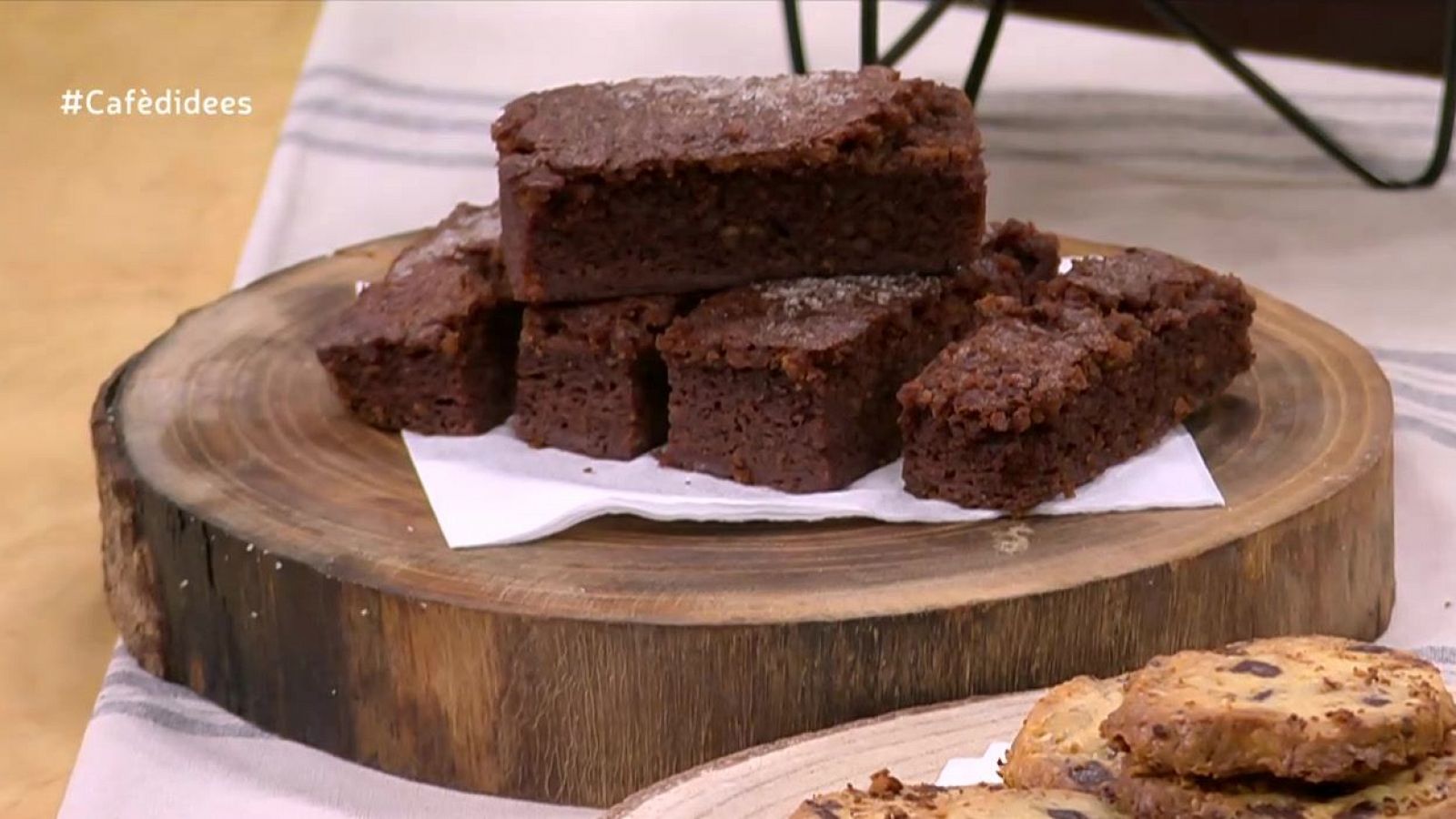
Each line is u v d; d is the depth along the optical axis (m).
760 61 1.23
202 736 0.87
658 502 0.88
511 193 0.91
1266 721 0.76
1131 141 1.20
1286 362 0.96
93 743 0.87
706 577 0.85
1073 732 0.80
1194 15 1.34
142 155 1.19
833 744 0.81
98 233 1.14
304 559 0.85
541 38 1.26
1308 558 0.87
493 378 0.94
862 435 0.90
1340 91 1.26
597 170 0.90
